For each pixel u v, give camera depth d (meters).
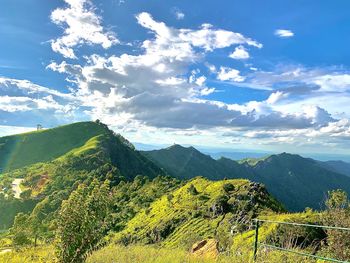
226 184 118.75
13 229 95.50
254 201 100.50
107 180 13.76
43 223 104.88
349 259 13.77
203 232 96.25
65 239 12.84
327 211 16.36
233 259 14.38
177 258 16.47
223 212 104.56
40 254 17.64
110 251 19.95
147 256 17.72
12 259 17.94
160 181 194.12
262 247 13.95
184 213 118.38
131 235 119.31
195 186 147.62
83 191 13.48
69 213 12.99
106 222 13.60
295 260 12.49
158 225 117.81
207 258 16.17
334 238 14.77
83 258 13.35
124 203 173.00
